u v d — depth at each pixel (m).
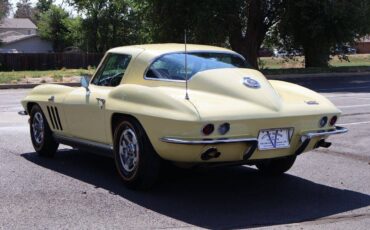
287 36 35.81
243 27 32.88
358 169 7.33
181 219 5.10
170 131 5.34
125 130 6.02
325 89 21.50
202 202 5.69
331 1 30.61
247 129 5.39
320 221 5.13
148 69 6.16
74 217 5.10
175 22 30.52
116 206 5.47
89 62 46.62
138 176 5.86
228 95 5.59
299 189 6.30
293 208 5.54
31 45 80.69
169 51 6.27
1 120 11.75
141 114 5.61
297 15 32.53
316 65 36.47
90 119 6.59
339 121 11.80
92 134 6.65
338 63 49.72
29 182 6.38
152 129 5.54
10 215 5.13
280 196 5.99
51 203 5.54
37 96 7.76
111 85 6.55
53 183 6.34
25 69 44.03
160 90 5.65
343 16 30.81
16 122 11.42
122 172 6.13
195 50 6.38
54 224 4.90
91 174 6.82
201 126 5.14
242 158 5.51
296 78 29.47
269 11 33.34
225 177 6.84
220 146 5.28
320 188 6.36
